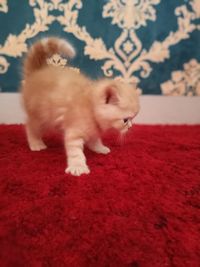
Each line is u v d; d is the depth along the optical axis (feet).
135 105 0.94
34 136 1.17
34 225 0.67
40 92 1.06
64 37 1.50
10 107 1.56
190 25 1.53
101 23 1.50
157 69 1.58
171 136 1.39
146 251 0.60
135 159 1.08
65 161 1.04
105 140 1.30
